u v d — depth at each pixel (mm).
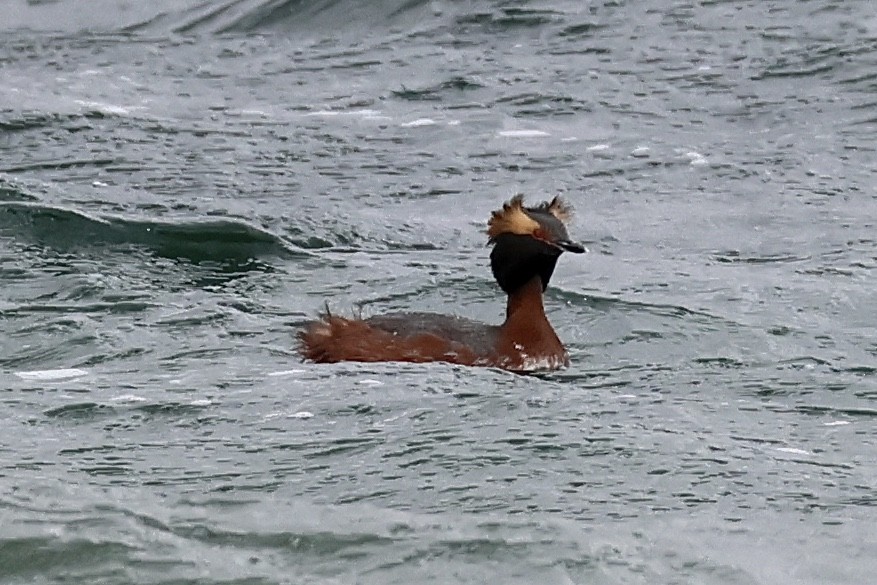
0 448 36469
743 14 90312
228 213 63438
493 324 49688
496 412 39594
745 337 49656
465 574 30344
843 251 61875
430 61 87438
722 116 79125
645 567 30719
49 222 57656
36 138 77062
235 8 96562
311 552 31031
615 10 91750
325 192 70000
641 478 35188
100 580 29969
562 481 34844
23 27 97938
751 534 32250
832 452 37844
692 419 40281
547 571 30516
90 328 47906
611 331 50281
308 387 41469
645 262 60188
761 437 38875
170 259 56438
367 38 91562
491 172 72938
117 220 57969
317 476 34906
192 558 30703
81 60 91188
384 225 63719
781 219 66250
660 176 71938
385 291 54344
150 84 86375
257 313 50875
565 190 70625
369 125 79188
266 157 74500
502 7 92875
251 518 32344
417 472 35188
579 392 42438
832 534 32312
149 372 43469
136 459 35844
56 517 32000
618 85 83000
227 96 84312
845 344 49156
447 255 59812
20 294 51656
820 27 88000
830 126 77375
